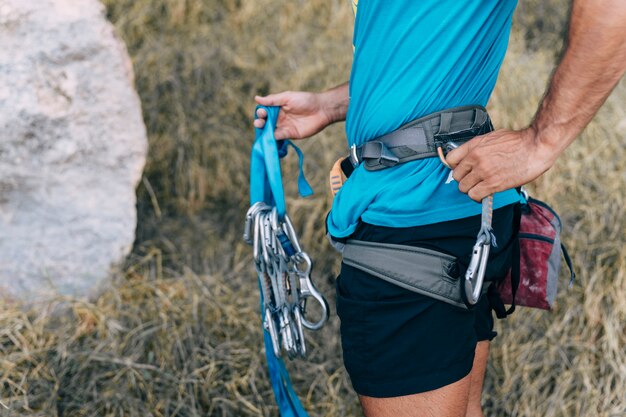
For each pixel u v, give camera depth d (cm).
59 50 246
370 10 130
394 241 133
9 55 240
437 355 132
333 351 245
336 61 336
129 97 261
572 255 257
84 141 252
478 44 128
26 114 240
